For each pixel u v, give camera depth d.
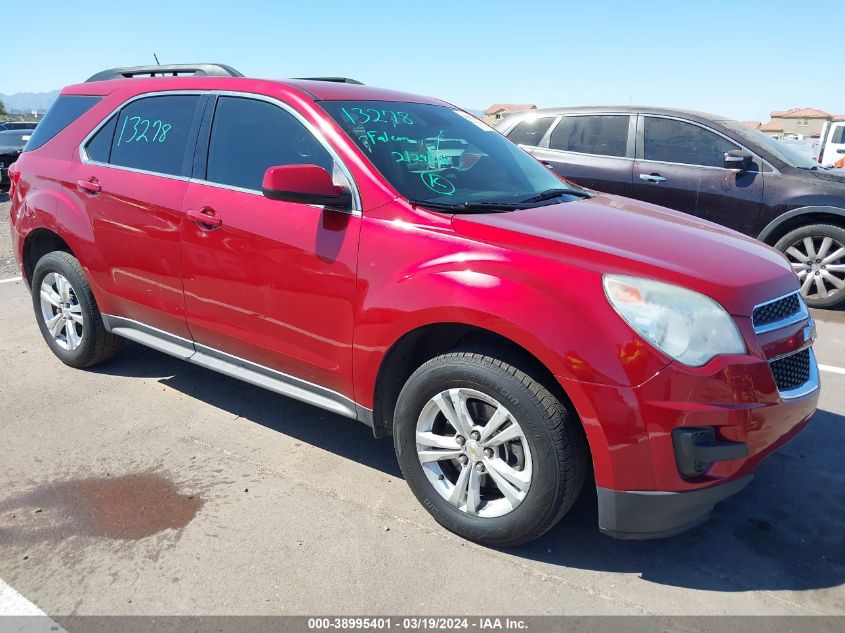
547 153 7.35
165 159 3.64
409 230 2.71
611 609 2.38
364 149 2.98
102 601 2.39
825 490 3.15
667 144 6.74
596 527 2.87
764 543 2.76
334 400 3.10
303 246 2.97
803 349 2.61
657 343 2.25
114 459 3.36
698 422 2.25
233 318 3.34
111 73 4.51
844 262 6.11
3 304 6.25
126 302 3.92
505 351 2.52
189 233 3.41
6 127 21.52
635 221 2.98
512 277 2.42
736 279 2.42
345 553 2.66
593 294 2.32
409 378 2.79
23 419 3.78
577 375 2.29
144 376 4.42
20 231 4.46
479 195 3.12
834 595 2.46
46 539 2.72
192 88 3.64
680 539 2.79
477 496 2.68
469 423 2.63
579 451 2.43
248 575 2.52
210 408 3.96
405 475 2.88
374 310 2.75
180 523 2.84
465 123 3.82
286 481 3.19
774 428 2.40
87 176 3.98
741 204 6.36
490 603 2.40
